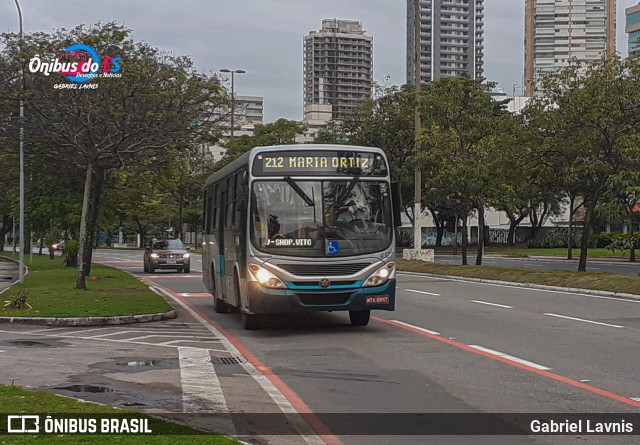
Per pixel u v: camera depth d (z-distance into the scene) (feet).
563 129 86.28
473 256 187.32
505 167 94.07
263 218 45.73
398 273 111.96
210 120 75.15
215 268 62.95
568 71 86.53
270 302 45.06
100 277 102.17
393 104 180.86
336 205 46.19
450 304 64.13
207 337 47.55
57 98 70.69
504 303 64.13
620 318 51.88
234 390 30.32
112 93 71.31
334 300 45.50
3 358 38.86
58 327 53.31
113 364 36.94
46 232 125.80
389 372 33.63
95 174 89.76
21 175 91.25
